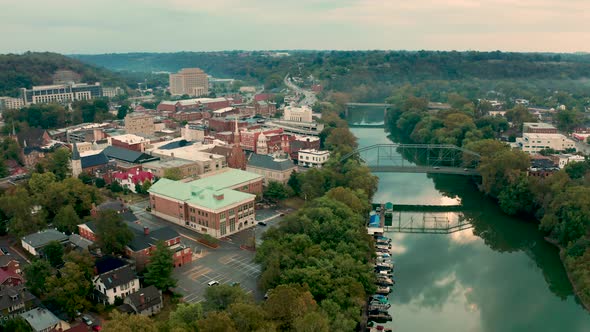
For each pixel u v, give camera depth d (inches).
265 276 6530.5
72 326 6013.8
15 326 5516.7
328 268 6540.4
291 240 7377.0
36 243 7726.4
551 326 6939.0
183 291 6919.3
